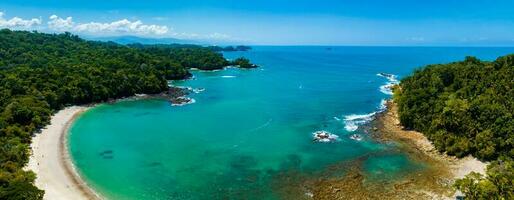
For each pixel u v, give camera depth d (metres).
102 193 66.81
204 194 66.94
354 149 87.88
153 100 147.50
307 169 76.94
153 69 181.38
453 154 81.38
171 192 67.75
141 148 90.44
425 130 94.94
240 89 174.88
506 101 89.88
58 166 77.00
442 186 67.88
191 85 187.75
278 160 82.06
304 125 108.81
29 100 113.25
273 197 65.38
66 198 63.81
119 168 78.06
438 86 114.31
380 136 96.88
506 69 106.62
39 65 176.88
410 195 64.81
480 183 59.16
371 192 66.31
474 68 117.88
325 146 90.25
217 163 80.94
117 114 124.25
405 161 79.94
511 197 54.84
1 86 123.00
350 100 145.25
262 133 101.69
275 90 171.50
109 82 149.00
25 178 66.19
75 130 104.44
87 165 79.25
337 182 70.56
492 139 78.56
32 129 97.00
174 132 103.56
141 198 65.38
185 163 81.12
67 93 132.38
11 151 74.25
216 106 136.38
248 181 71.88
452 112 88.44
